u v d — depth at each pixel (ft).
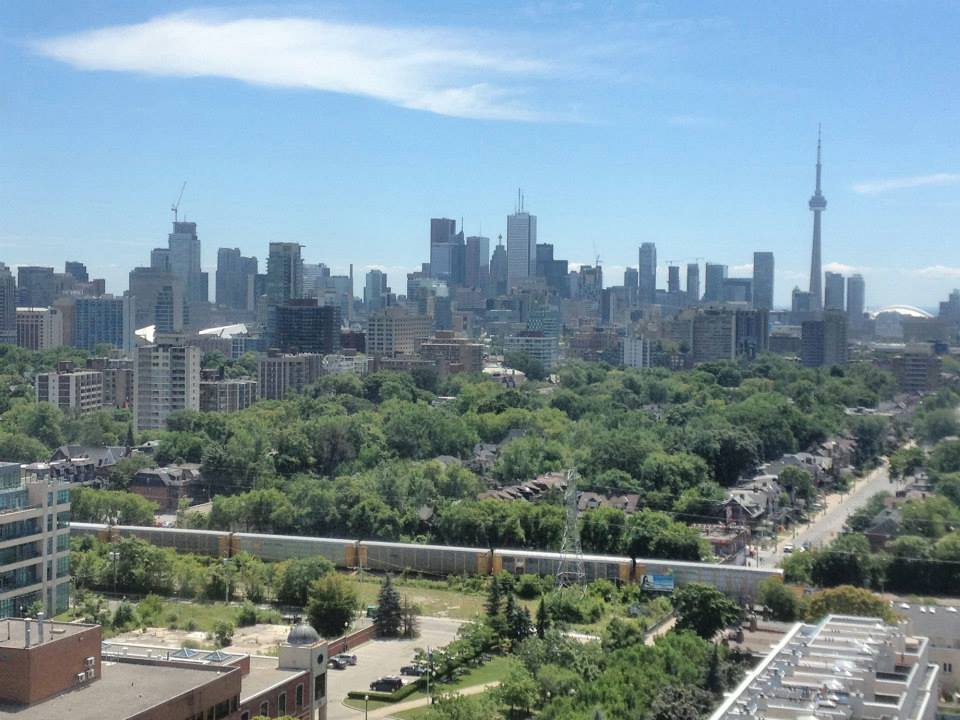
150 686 579.48
